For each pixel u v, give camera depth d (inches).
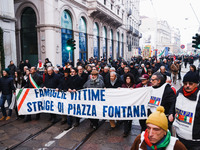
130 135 157.9
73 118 207.3
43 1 490.3
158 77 118.0
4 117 204.2
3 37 399.5
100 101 166.9
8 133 162.4
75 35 619.2
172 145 53.7
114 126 174.4
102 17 797.9
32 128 174.2
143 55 1037.8
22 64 448.1
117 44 1121.4
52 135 158.2
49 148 135.3
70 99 176.9
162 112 54.2
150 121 52.5
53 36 504.7
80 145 139.6
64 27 567.5
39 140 148.7
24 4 532.1
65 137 153.9
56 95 184.2
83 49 690.2
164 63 403.5
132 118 157.6
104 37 890.1
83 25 682.8
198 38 302.4
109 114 164.1
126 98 159.9
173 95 113.7
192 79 79.2
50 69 191.9
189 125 81.6
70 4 575.8
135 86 165.5
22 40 571.2
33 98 192.1
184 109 83.9
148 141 54.7
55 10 505.0
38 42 516.7
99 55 827.4
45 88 189.2
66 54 585.9
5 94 200.2
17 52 573.6
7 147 135.9
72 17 597.9
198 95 79.7
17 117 203.6
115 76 176.6
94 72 171.2
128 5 1323.8
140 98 156.0
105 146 138.0
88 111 170.9
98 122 192.5
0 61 385.4
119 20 992.9
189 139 82.8
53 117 189.9
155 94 119.4
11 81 199.2
